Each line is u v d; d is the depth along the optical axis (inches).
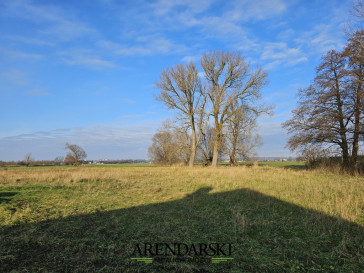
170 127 1333.7
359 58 769.6
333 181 526.9
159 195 398.3
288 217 264.1
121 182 559.5
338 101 886.4
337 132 890.7
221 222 252.4
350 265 159.3
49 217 273.1
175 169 1034.1
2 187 468.4
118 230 229.6
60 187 475.2
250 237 211.3
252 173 741.3
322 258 170.6
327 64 896.9
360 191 391.5
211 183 520.7
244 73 1210.0
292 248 187.0
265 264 161.0
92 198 373.4
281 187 445.1
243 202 337.7
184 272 153.9
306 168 999.0
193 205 326.6
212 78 1259.8
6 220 256.1
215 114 1251.2
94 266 160.6
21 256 176.9
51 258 173.2
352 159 843.4
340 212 263.6
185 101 1301.7
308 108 940.0
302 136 953.5
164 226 240.1
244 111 1221.1
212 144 1347.2
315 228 226.7
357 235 207.9
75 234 220.5
